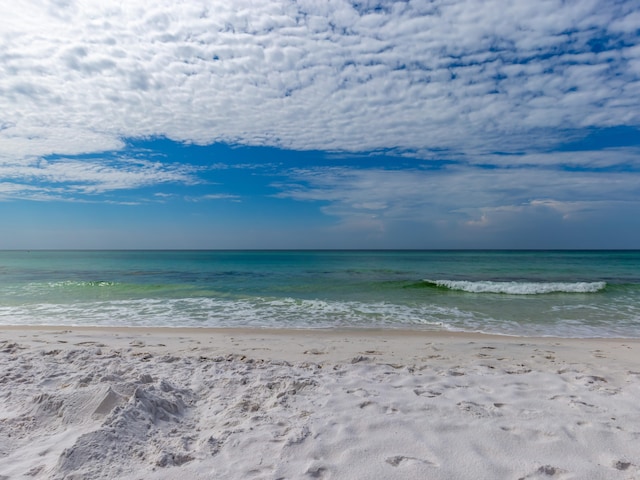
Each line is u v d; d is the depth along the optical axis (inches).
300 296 616.4
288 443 115.3
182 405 150.6
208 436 121.3
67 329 362.0
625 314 460.4
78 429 124.8
